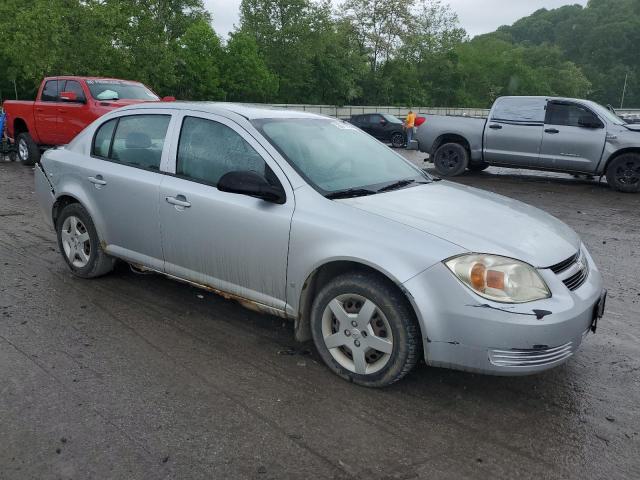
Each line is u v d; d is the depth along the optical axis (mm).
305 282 3592
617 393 3535
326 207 3568
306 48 42844
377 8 50531
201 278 4238
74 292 5023
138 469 2719
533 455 2896
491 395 3475
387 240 3283
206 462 2779
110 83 13008
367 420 3168
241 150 4020
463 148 12812
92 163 4961
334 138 4430
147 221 4477
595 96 116938
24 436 2955
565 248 3486
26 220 7891
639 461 2869
